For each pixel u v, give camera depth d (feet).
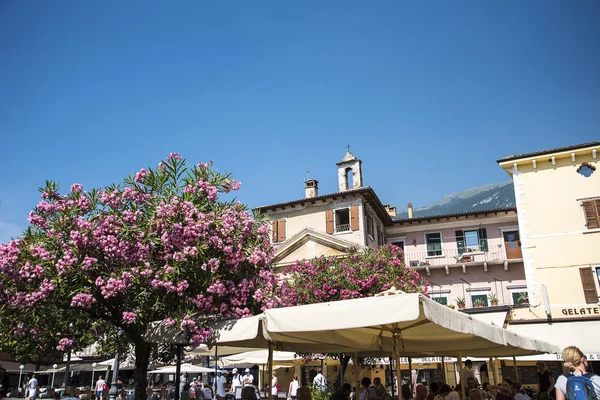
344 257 72.23
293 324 23.25
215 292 31.96
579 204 79.56
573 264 77.41
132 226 32.40
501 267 108.27
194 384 87.04
